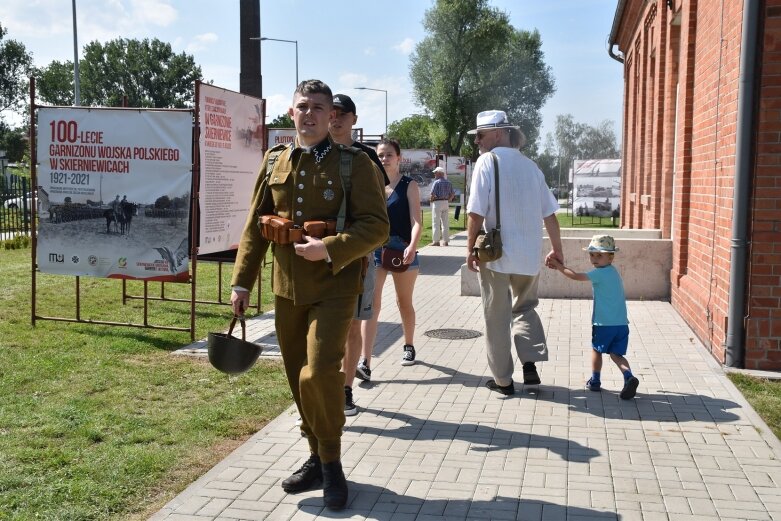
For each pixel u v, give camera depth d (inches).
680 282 361.7
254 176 345.4
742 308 254.4
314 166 153.3
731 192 256.7
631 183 757.3
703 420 204.4
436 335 324.2
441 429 198.8
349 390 211.0
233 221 330.0
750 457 177.8
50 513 147.7
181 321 355.6
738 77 250.2
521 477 166.9
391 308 400.2
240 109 330.6
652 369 257.6
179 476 169.5
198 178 301.6
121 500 155.7
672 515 147.6
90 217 314.8
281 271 155.8
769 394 227.9
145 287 318.3
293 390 164.4
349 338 208.8
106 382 244.5
